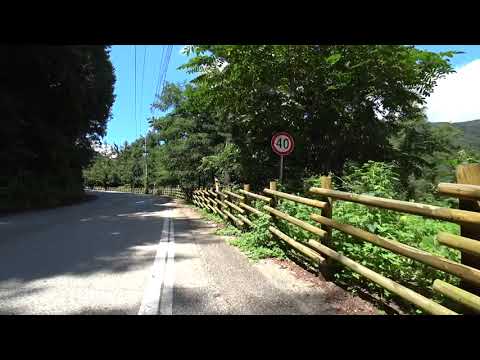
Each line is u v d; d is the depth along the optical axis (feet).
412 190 31.32
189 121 86.28
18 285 17.74
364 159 34.94
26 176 78.79
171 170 93.81
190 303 15.16
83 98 98.58
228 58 33.60
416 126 37.17
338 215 18.93
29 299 15.74
